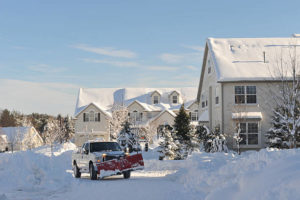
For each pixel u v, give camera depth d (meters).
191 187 12.80
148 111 67.06
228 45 36.97
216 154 21.34
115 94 73.81
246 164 12.27
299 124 23.38
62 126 71.94
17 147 67.62
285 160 8.95
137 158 18.55
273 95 29.08
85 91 74.75
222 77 32.69
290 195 6.67
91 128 67.62
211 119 37.00
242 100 32.94
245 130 32.75
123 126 47.78
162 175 20.31
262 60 34.38
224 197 8.96
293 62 25.66
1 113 101.19
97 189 13.49
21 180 15.19
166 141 32.06
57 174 16.22
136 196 11.47
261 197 7.31
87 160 19.17
